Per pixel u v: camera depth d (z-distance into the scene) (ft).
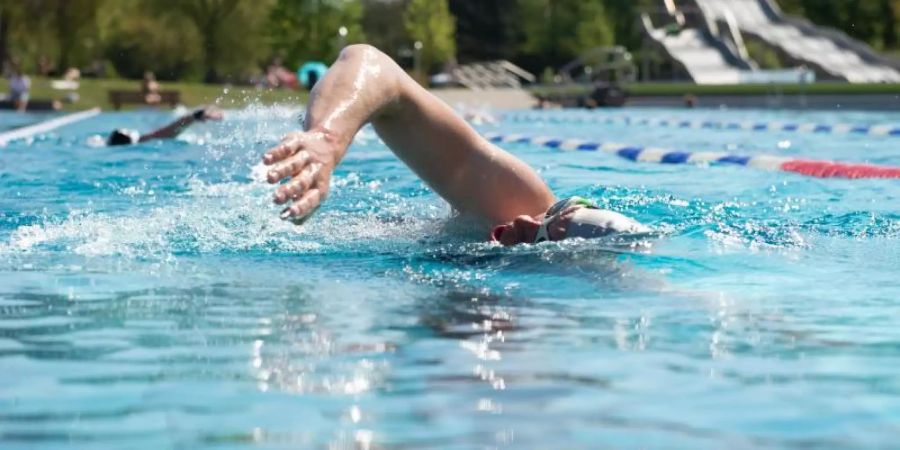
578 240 14.83
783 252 14.53
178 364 8.73
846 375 8.40
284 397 7.75
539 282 12.60
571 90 121.60
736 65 133.39
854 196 22.86
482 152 16.87
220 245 15.46
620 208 19.13
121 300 11.52
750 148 42.50
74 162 31.32
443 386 8.04
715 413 7.35
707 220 17.38
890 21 175.11
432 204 20.22
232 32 154.92
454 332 9.95
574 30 177.06
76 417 7.27
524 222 15.57
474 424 7.09
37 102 89.56
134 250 15.10
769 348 9.33
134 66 154.20
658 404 7.56
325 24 168.76
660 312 10.91
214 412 7.38
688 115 79.71
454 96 120.37
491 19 191.42
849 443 6.68
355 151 34.04
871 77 129.29
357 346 9.36
